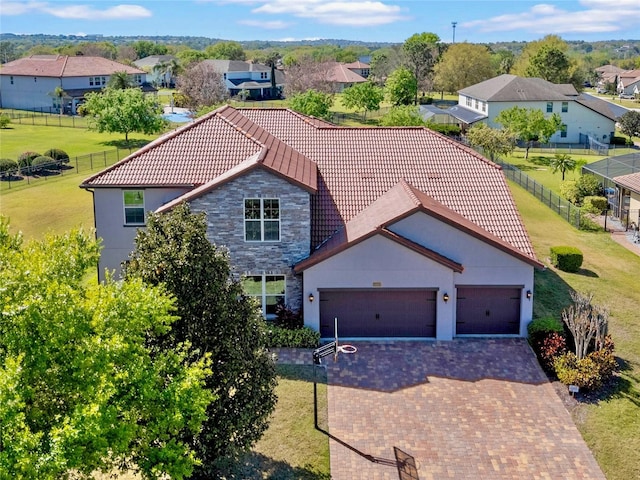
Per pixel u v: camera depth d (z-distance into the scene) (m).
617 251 39.44
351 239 26.48
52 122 93.69
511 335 27.83
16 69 115.06
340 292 27.22
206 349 16.88
